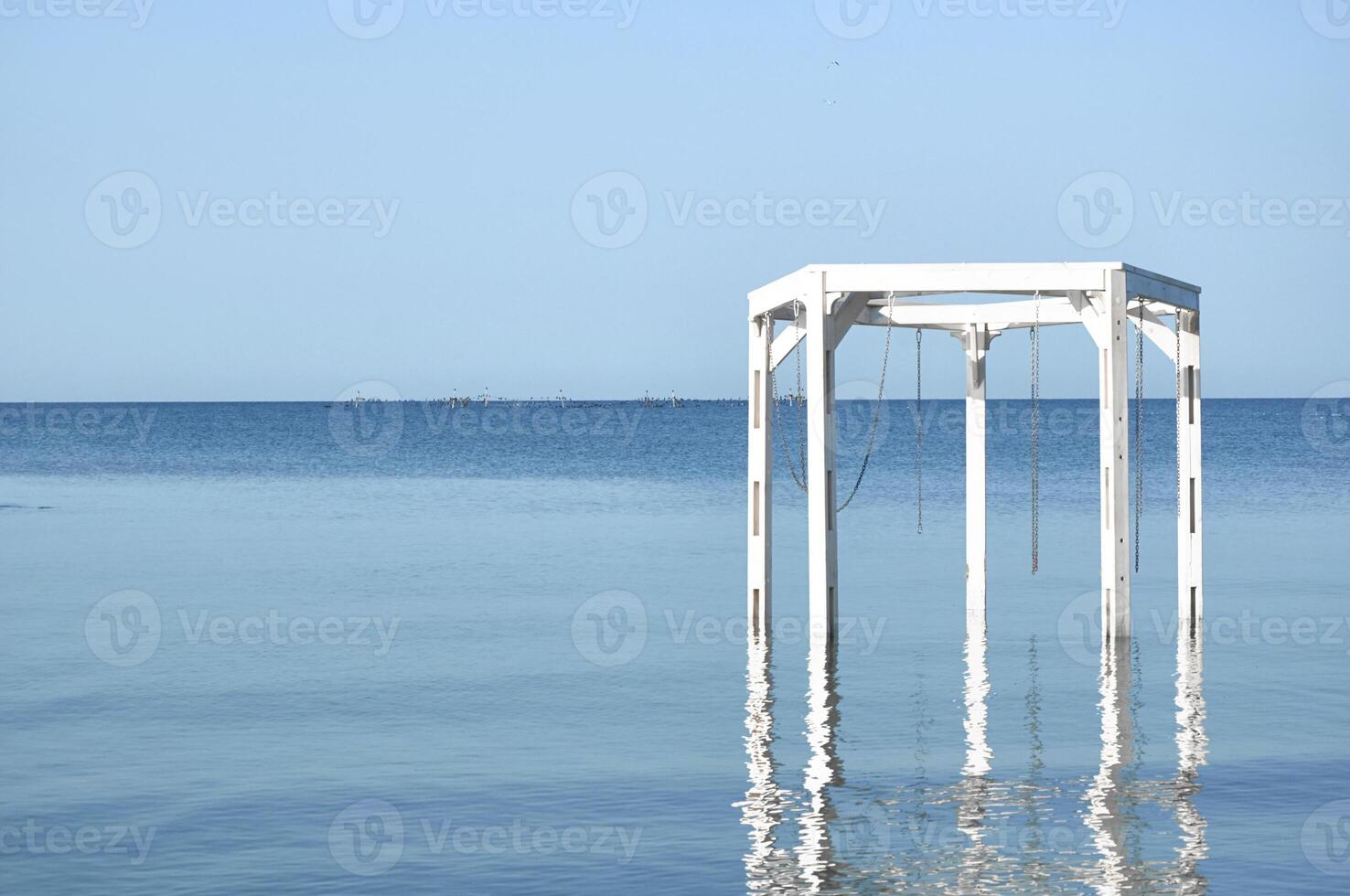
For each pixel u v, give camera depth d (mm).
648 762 13625
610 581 26250
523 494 49219
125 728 15133
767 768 13352
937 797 12336
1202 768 13188
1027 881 10266
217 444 93875
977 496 23375
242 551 31234
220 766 13570
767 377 21453
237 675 17953
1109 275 18266
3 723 15344
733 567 28359
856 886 10203
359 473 63062
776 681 17328
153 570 28062
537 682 17406
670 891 10133
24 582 26203
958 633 20516
